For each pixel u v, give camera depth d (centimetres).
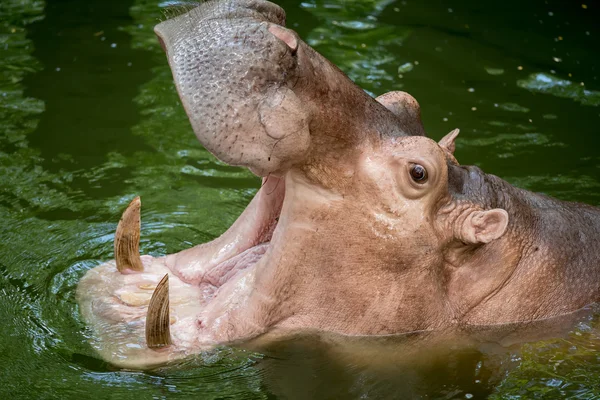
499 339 963
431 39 1953
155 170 1433
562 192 1368
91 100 1650
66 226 1258
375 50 1881
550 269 982
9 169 1402
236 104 796
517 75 1800
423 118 1602
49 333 996
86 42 1884
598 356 958
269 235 986
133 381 907
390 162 881
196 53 811
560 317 984
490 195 955
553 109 1667
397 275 914
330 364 938
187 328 930
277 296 919
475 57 1875
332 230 898
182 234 1259
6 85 1689
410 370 941
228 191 1387
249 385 912
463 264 955
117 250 982
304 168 871
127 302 951
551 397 905
